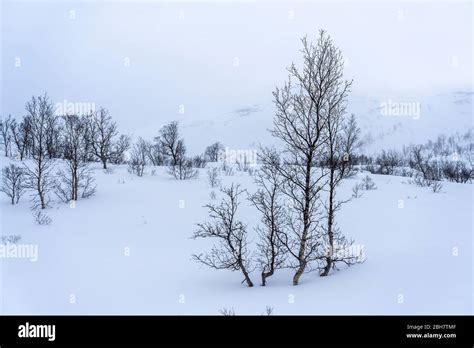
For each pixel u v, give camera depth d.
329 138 13.91
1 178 29.59
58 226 22.39
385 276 12.53
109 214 24.61
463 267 12.48
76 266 16.66
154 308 12.05
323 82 13.46
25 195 28.89
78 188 30.27
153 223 22.84
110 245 19.36
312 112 13.64
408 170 53.03
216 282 14.67
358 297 11.24
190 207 26.00
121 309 12.23
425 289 11.09
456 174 44.94
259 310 11.07
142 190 31.05
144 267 16.48
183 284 14.52
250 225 21.61
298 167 14.39
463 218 20.78
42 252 18.38
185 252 18.33
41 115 30.19
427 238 16.89
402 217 21.56
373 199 26.92
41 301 13.21
